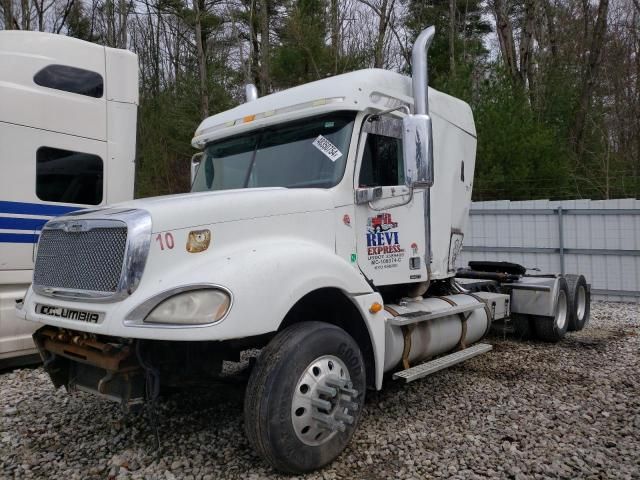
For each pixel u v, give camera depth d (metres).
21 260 6.77
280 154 4.86
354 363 3.96
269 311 3.45
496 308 6.86
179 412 4.96
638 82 22.50
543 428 4.60
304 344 3.64
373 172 4.80
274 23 24.33
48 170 7.04
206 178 5.33
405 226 5.07
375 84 4.78
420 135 4.14
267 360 3.56
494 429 4.57
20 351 6.75
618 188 16.81
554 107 18.77
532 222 12.55
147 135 20.03
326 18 19.20
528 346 7.85
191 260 3.57
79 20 23.94
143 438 4.38
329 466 3.85
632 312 10.64
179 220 3.57
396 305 5.09
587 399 5.35
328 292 4.09
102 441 4.36
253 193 4.00
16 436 4.51
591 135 19.53
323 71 18.59
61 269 3.85
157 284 3.42
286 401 3.51
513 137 14.35
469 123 6.61
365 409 5.03
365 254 4.65
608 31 23.97
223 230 3.74
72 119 7.27
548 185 14.36
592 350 7.54
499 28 21.45
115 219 3.53
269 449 3.48
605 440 4.35
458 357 5.36
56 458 4.09
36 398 5.48
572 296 8.44
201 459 3.97
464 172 6.44
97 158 7.54
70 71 7.29
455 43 21.28
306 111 4.67
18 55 6.85
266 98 5.16
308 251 3.93
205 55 24.67
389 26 22.50
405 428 4.56
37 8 21.48
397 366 4.84
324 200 4.33
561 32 25.31
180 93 20.95
